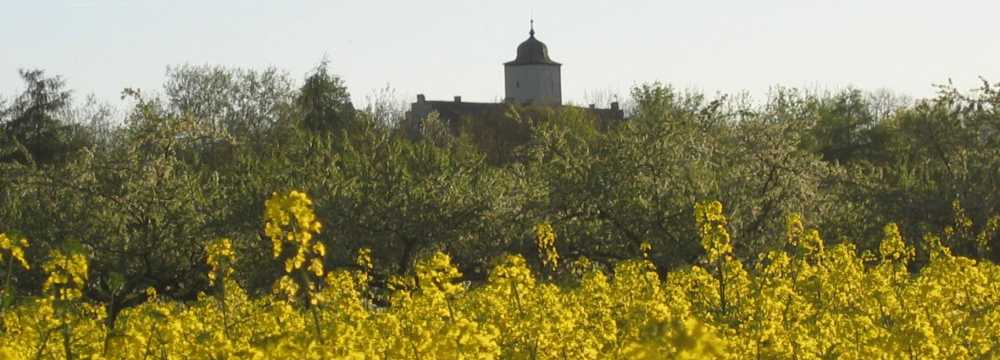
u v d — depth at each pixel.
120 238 68.19
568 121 151.00
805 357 30.42
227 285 43.94
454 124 190.62
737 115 79.31
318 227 24.00
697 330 17.28
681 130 77.00
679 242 71.12
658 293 37.62
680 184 73.62
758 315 36.19
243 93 169.75
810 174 77.50
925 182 84.62
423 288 30.78
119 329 32.16
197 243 68.50
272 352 24.78
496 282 33.44
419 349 25.98
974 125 90.75
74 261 28.53
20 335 30.16
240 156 73.44
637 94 94.00
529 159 79.00
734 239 72.06
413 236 70.19
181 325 31.38
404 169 71.31
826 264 46.84
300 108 130.75
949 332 32.03
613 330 32.94
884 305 37.03
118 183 68.62
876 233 78.94
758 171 76.62
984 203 80.06
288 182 70.06
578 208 73.00
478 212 71.25
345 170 72.25
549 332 30.41
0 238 29.25
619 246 73.38
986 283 41.34
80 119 179.88
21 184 69.00
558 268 71.69
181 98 169.50
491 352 26.38
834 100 158.75
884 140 141.50
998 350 32.22
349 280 38.50
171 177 71.25
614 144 75.81
